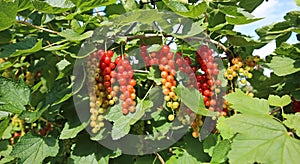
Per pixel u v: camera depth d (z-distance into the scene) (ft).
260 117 1.47
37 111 1.74
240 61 1.87
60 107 1.81
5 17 1.58
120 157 1.81
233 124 1.43
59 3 1.72
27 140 1.69
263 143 1.36
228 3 2.07
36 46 1.59
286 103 1.66
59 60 1.97
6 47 1.75
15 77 2.39
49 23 2.01
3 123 1.79
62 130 1.74
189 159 1.78
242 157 1.34
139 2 2.07
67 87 1.76
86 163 1.73
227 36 1.91
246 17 1.78
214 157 1.68
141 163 1.79
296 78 2.00
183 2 1.88
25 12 1.96
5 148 2.23
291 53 1.96
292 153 1.32
